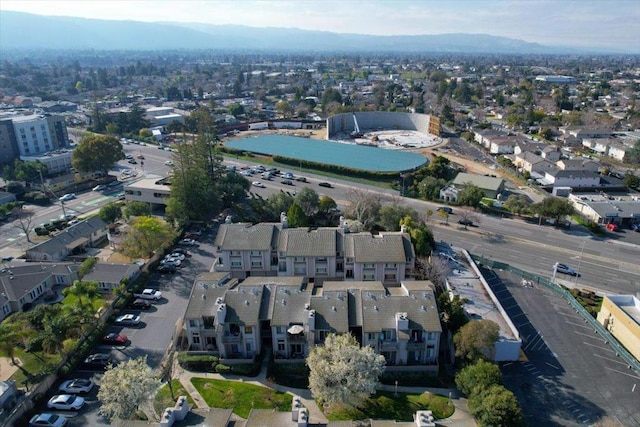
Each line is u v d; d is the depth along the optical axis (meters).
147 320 85.75
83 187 164.38
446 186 156.12
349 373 61.44
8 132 184.88
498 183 156.38
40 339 71.62
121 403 57.19
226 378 71.88
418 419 48.41
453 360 74.31
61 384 69.06
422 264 95.00
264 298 78.62
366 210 122.69
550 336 81.38
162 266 104.19
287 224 106.81
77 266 99.62
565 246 118.25
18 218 135.00
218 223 132.00
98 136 170.75
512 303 91.38
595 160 189.75
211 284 81.38
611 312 82.00
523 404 66.06
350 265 94.31
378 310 73.94
